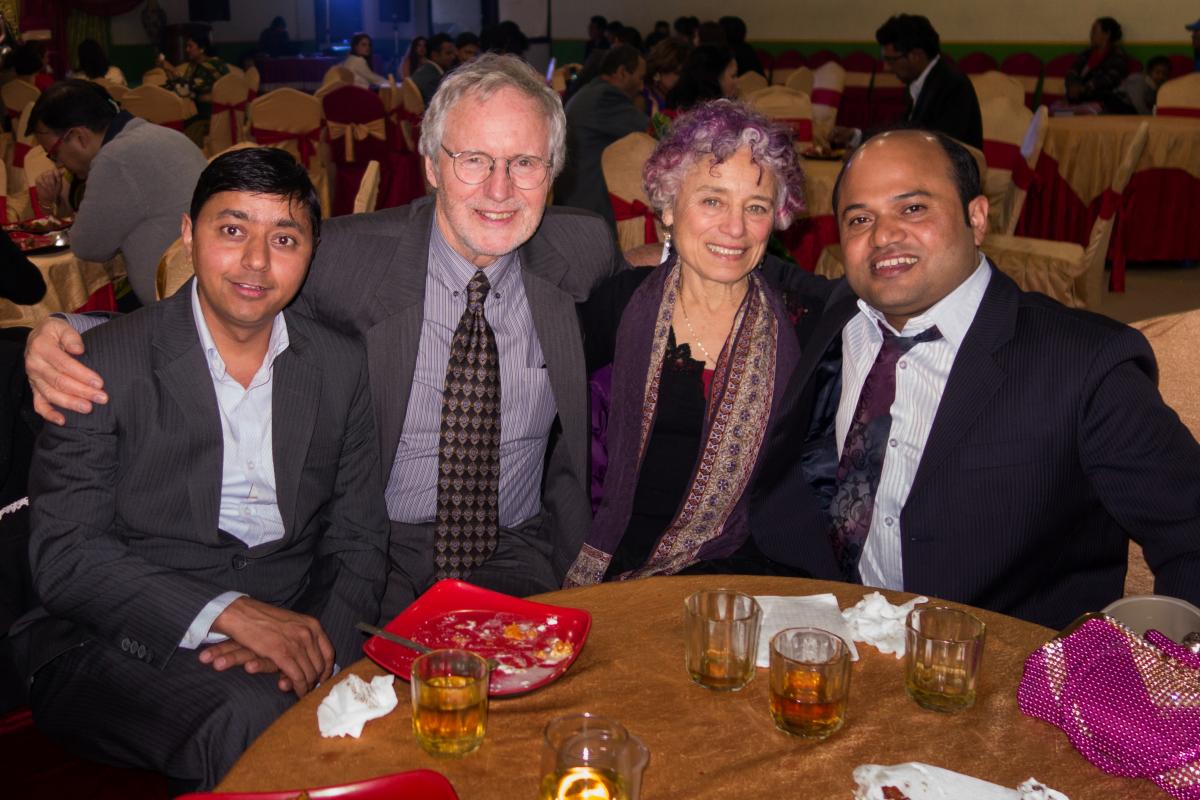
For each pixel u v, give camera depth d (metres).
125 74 15.38
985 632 1.24
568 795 0.99
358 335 1.97
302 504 1.80
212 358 1.72
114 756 1.60
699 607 1.32
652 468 2.08
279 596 1.81
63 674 1.67
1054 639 1.21
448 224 1.98
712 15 14.04
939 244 1.69
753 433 2.02
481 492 2.02
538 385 2.07
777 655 1.15
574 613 1.39
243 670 1.63
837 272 4.80
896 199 1.69
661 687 1.25
